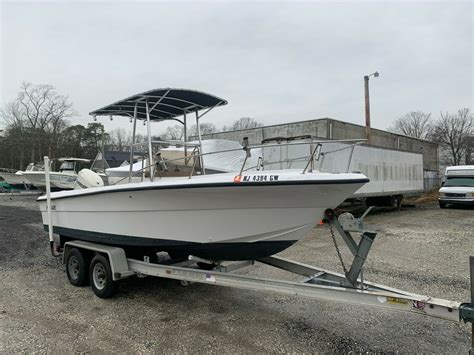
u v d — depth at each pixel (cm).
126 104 544
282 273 556
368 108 2014
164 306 442
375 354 320
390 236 912
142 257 502
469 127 5191
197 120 589
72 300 466
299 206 362
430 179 2895
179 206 402
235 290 500
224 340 348
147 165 519
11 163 4550
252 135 2495
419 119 6191
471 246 784
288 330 370
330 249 754
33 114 4562
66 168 2283
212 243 407
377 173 1363
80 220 526
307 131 2270
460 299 454
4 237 935
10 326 383
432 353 321
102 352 325
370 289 337
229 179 362
